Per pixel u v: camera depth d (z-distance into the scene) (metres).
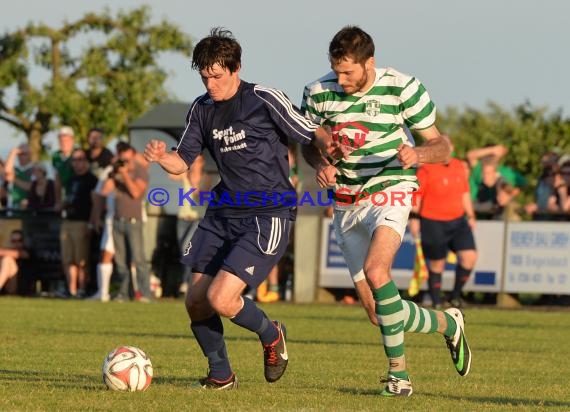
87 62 84.19
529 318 45.66
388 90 21.17
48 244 56.12
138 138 56.44
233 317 20.30
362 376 24.28
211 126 20.70
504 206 52.75
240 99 20.52
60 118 85.00
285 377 23.80
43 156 86.06
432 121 21.20
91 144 54.59
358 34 20.69
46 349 29.59
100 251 53.66
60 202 55.97
